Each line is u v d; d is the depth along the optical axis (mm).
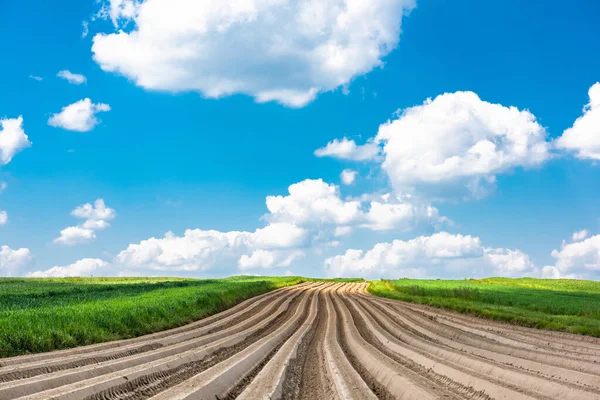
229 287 47688
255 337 22078
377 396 11430
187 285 51406
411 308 39781
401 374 12703
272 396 10492
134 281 64875
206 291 39531
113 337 19109
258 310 36750
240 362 14242
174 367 13688
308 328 26297
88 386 10375
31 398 9352
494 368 13734
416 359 16016
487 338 21656
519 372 12938
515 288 64438
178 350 17000
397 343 19500
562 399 10828
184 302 30469
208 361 15070
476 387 11773
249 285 55656
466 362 15305
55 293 38156
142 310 24125
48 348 15781
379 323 28484
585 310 32875
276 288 71438
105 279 70125
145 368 12734
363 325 28031
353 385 11695
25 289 41781
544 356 16516
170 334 21484
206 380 11398
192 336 21438
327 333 23859
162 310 25891
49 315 19062
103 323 20125
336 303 45500
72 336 17438
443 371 13664
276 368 13695
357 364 15492
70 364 13359
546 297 46438
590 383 12438
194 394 10086
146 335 21000
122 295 36219
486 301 44000
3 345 14516
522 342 20203
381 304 44094
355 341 20312
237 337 21344
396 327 25688
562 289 70500
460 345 19734
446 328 25500
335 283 97438
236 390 11492
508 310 34219
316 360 15961
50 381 10914
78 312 20531
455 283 80375
